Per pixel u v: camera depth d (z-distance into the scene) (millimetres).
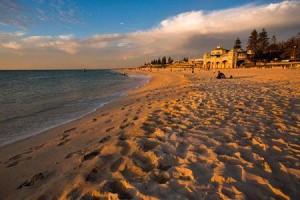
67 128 7016
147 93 15656
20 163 4242
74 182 3242
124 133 5395
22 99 14836
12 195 3150
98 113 9305
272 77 23859
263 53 80125
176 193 2650
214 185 2795
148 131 5375
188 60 127500
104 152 4219
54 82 38562
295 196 2604
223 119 6125
